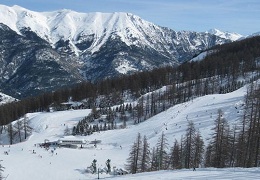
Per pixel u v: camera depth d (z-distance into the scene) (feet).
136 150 280.31
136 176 158.61
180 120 427.74
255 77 630.33
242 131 226.79
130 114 576.20
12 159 351.05
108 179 163.02
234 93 507.71
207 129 357.20
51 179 294.46
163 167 271.08
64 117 601.62
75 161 347.97
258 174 132.67
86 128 507.71
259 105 236.43
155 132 410.11
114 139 444.55
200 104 478.18
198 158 246.06
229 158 234.58
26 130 552.82
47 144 447.83
